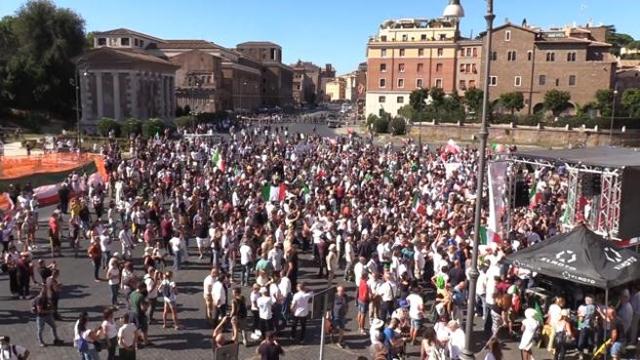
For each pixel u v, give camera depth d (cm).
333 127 11675
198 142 5269
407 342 1653
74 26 9781
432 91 9950
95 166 3862
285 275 1844
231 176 3575
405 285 1773
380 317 1723
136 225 2597
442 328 1405
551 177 3847
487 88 1222
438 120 9400
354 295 2052
